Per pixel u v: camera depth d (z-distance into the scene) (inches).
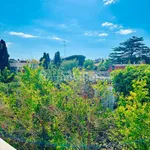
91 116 305.6
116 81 584.4
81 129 310.0
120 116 287.0
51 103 325.7
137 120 257.9
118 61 1862.7
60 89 339.0
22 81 379.9
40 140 327.9
